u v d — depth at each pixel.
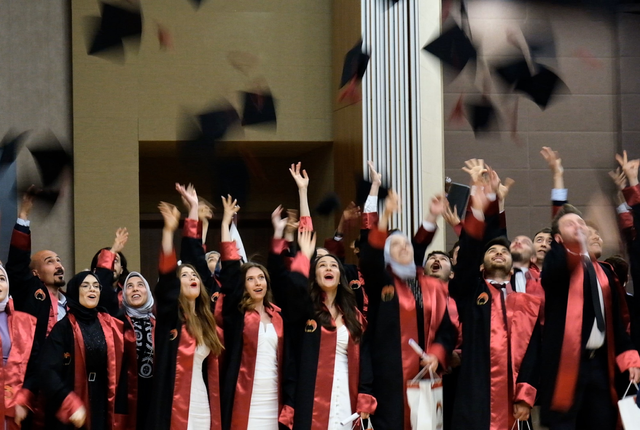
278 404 11.89
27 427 11.77
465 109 20.09
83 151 21.28
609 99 20.75
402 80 19.22
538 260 13.84
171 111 21.75
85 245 21.12
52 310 12.62
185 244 12.88
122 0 18.38
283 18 22.36
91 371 11.91
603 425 11.74
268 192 24.42
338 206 21.44
